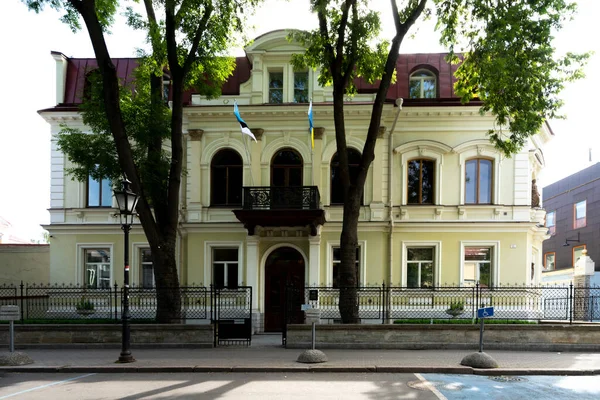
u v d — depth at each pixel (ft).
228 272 58.80
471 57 45.65
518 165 57.16
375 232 57.36
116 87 41.04
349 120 57.82
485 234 56.65
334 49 45.93
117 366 32.42
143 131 45.37
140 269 59.72
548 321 47.11
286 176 58.49
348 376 30.40
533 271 62.85
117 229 59.62
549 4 40.37
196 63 46.96
